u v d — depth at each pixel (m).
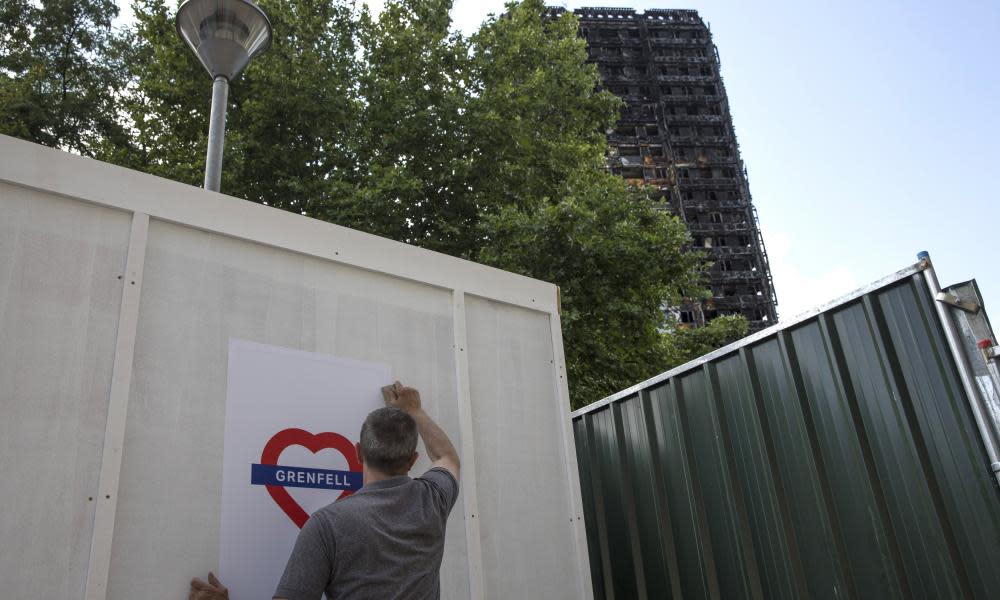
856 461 2.67
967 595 2.24
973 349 2.26
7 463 1.70
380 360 2.51
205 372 2.09
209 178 4.58
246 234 2.30
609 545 4.28
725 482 3.32
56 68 14.16
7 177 1.88
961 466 2.28
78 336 1.90
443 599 2.38
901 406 2.49
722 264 75.81
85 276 1.96
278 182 10.48
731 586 3.26
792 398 2.99
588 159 12.53
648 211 10.42
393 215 9.96
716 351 3.44
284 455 2.17
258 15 4.80
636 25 87.69
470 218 10.99
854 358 2.72
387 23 12.38
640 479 4.00
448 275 2.83
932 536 2.37
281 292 2.34
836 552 2.71
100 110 13.74
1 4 13.95
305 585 1.64
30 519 1.69
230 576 1.95
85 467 1.80
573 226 9.29
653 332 11.03
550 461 2.93
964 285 2.31
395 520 1.84
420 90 11.46
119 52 14.59
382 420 2.00
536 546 2.73
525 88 11.88
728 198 78.75
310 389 2.29
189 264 2.17
